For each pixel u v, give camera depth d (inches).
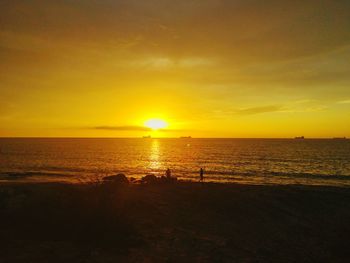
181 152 4995.1
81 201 546.3
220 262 415.8
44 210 532.7
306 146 6973.4
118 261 382.3
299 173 2265.0
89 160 3395.7
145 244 455.8
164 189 956.6
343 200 921.5
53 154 4318.4
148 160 3430.1
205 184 1183.6
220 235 544.1
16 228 477.4
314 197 943.0
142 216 604.4
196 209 714.8
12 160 3280.0
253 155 4128.9
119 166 2760.8
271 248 494.6
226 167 2689.5
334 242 536.1
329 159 3462.1
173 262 400.2
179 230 549.3
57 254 386.6
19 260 361.7
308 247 506.6
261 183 1764.3
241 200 828.0
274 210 760.3
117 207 546.6
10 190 733.3
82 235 456.4
